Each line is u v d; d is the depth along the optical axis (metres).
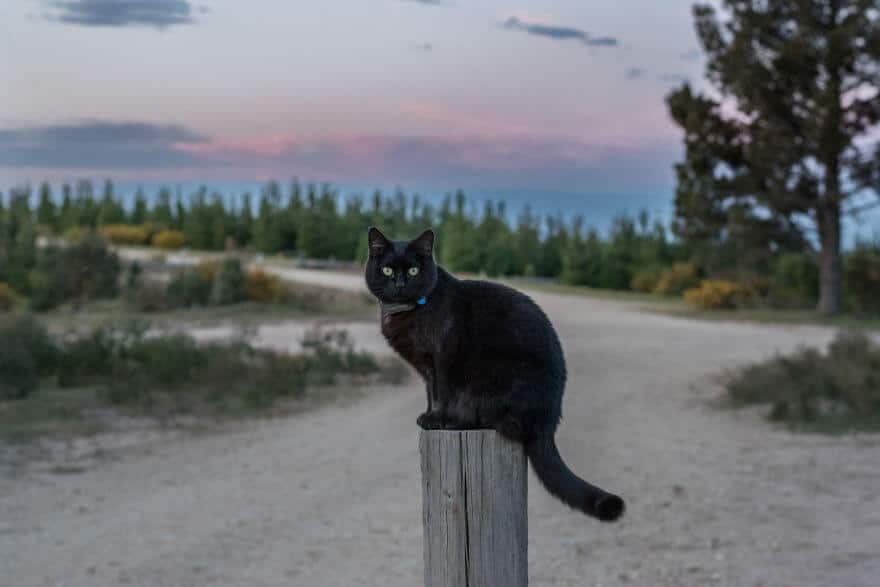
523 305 4.50
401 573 7.48
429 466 3.60
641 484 10.32
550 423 4.21
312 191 66.12
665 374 20.34
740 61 34.78
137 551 8.13
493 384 4.27
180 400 16.80
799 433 13.20
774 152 34.72
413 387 19.48
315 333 25.58
